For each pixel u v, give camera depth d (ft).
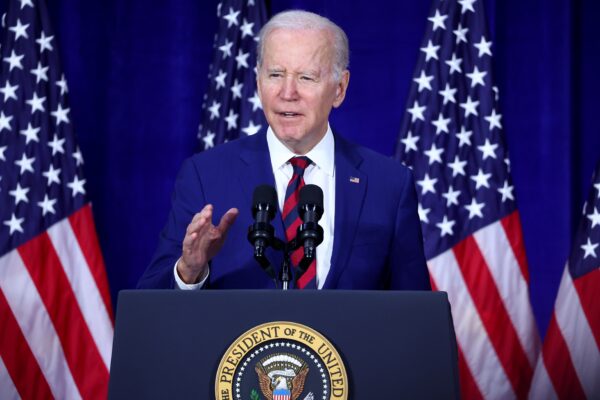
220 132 43.86
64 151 43.09
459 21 44.62
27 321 41.29
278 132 24.12
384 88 48.06
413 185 26.09
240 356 15.78
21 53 43.27
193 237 18.57
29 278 41.52
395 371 15.87
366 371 15.84
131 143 47.24
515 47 47.52
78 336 41.68
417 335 16.05
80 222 42.70
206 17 47.85
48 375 41.16
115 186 46.96
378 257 24.35
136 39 47.55
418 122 43.91
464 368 42.39
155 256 24.02
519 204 46.98
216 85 44.62
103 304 42.06
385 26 48.29
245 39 44.60
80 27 47.11
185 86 47.42
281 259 23.32
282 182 25.14
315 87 23.84
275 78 23.97
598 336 41.06
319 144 25.20
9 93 42.86
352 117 48.06
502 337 42.57
